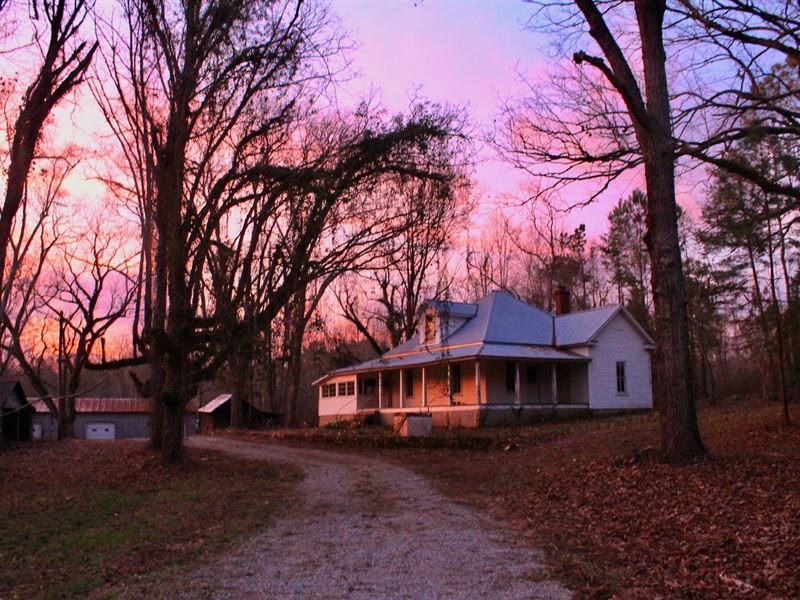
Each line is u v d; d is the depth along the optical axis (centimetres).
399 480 1574
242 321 1645
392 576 748
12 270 2848
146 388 2189
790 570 688
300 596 677
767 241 1709
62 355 3894
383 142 1552
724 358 4612
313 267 1622
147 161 1811
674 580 695
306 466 1867
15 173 1291
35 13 1305
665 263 1293
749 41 1258
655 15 1318
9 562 850
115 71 1795
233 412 3741
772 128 1190
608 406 3030
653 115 1299
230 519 1100
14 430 2988
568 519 1031
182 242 1698
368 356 5962
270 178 1641
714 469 1179
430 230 1705
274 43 1678
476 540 924
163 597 682
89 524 1073
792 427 1739
